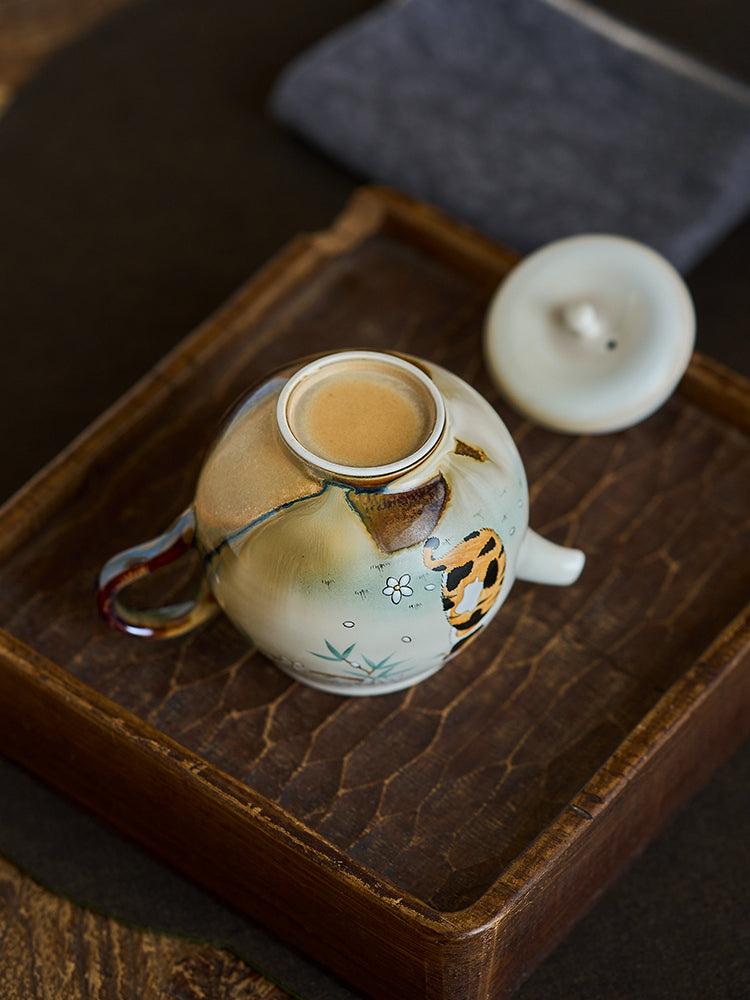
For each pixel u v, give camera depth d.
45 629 0.54
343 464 0.47
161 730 0.53
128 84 0.79
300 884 0.50
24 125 0.77
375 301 0.62
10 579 0.55
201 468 0.51
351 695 0.53
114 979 0.54
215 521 0.49
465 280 0.62
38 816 0.57
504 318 0.58
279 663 0.52
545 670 0.54
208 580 0.51
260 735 0.53
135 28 0.82
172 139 0.77
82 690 0.52
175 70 0.80
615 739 0.53
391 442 0.48
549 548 0.53
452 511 0.48
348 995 0.54
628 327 0.57
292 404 0.49
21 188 0.75
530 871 0.48
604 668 0.54
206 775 0.50
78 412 0.68
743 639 0.52
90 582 0.55
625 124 0.75
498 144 0.74
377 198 0.63
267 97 0.79
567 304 0.57
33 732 0.55
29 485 0.56
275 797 0.52
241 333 0.60
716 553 0.56
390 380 0.49
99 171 0.76
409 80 0.76
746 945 0.55
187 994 0.54
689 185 0.72
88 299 0.71
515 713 0.53
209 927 0.55
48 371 0.69
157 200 0.75
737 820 0.58
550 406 0.57
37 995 0.54
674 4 0.84
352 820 0.51
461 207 0.72
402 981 0.51
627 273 0.57
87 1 0.86
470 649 0.54
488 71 0.77
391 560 0.48
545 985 0.54
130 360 0.69
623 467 0.58
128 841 0.57
